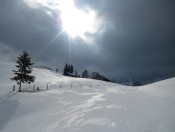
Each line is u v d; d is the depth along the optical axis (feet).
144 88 88.12
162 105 39.47
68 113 53.62
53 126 44.27
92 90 109.29
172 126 27.43
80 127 36.76
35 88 127.13
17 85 143.23
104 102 56.03
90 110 48.42
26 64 115.24
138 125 30.63
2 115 66.69
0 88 122.01
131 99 54.08
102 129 32.65
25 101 82.07
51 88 127.95
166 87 71.41
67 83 160.15
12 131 50.52
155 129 27.86
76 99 77.97
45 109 67.62
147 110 37.99
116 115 38.70
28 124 52.90
